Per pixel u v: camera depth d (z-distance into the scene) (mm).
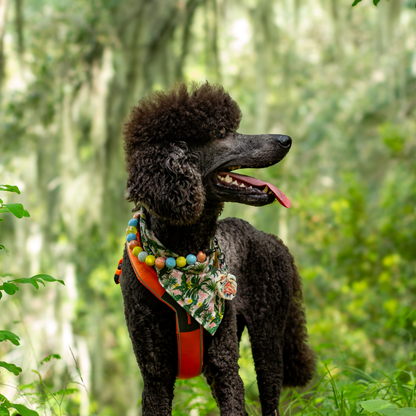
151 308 2154
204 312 2131
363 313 6801
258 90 9219
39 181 9898
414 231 7000
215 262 2236
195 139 2127
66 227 9438
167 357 2176
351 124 12383
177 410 3221
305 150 12180
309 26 12484
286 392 3145
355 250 7387
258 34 9266
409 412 1990
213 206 2203
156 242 2158
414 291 6840
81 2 9891
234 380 2201
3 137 10000
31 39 10344
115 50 9297
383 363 5344
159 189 2018
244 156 2156
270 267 2570
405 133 8711
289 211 7953
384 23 8992
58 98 9656
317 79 12703
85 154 9727
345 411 2523
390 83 10273
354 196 7469
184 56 9234
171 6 9172
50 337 9320
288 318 2766
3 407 2092
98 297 9797
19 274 9797
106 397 10102
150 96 2244
